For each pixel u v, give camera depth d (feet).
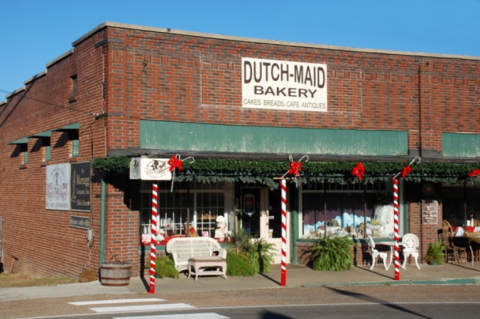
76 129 55.72
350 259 55.31
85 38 53.11
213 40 53.06
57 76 59.72
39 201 62.85
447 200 62.75
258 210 57.72
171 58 51.49
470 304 40.22
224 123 53.11
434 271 55.06
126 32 49.93
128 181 49.73
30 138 66.18
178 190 53.36
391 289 47.09
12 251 70.28
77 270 53.31
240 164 48.19
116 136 48.98
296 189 58.08
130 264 46.70
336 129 56.90
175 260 50.42
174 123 51.44
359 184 59.67
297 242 58.03
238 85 53.78
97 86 50.88
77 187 53.78
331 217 58.95
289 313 35.50
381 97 58.54
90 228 51.03
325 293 44.32
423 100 59.57
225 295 42.68
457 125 61.16
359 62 57.93
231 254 52.65
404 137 59.21
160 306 37.42
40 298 40.93
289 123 55.31
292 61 55.62
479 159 60.08
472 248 61.82
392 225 59.93
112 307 36.88
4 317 33.45
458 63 61.41
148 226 51.67
